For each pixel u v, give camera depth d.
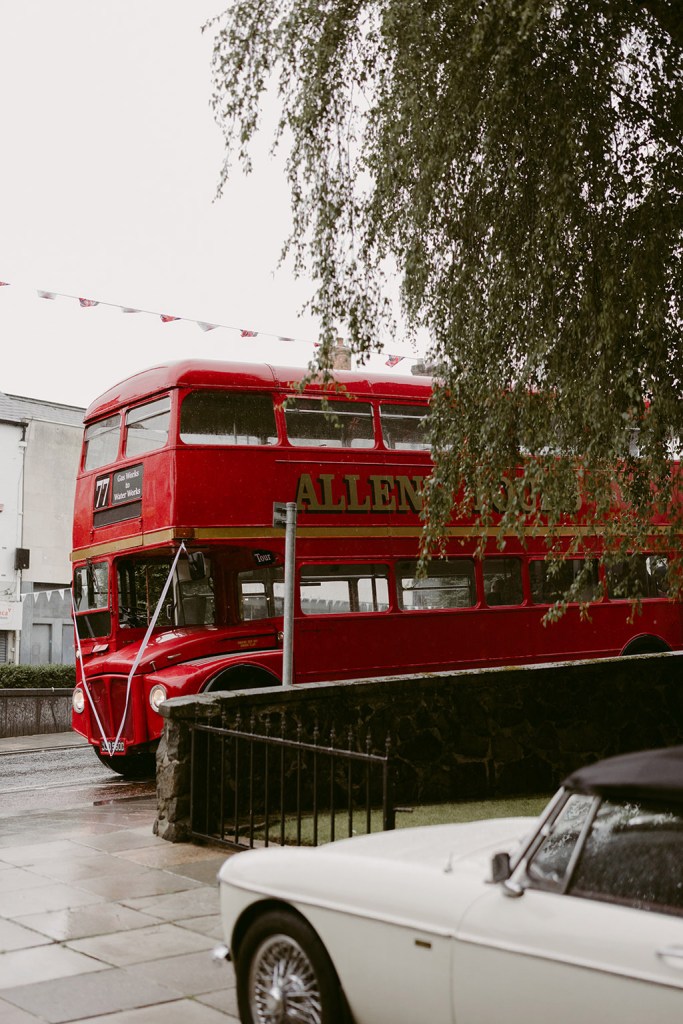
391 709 10.92
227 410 14.55
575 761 12.35
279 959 4.50
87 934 6.52
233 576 14.90
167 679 13.72
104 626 15.34
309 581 14.74
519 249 10.30
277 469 14.67
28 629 33.28
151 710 13.87
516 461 10.80
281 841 8.55
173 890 7.60
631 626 17.80
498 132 10.18
